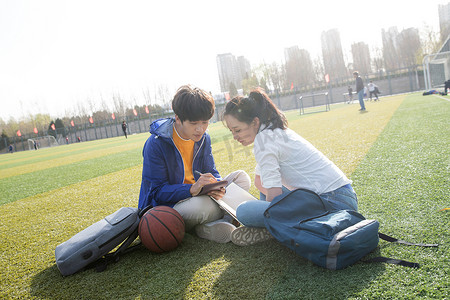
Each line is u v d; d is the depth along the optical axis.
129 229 2.59
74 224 3.87
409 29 72.69
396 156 4.69
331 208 2.18
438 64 29.27
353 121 11.30
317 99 56.59
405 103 16.33
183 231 2.60
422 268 1.81
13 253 3.12
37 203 5.50
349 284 1.77
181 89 2.54
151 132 2.82
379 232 2.33
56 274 2.50
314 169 2.26
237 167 5.96
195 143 2.99
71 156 17.59
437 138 5.45
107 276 2.34
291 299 1.73
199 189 2.69
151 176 2.83
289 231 2.00
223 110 2.34
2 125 89.25
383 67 74.31
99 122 71.94
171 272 2.26
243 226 2.40
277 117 2.33
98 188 6.05
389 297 1.62
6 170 14.61
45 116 91.44
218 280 2.05
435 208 2.61
